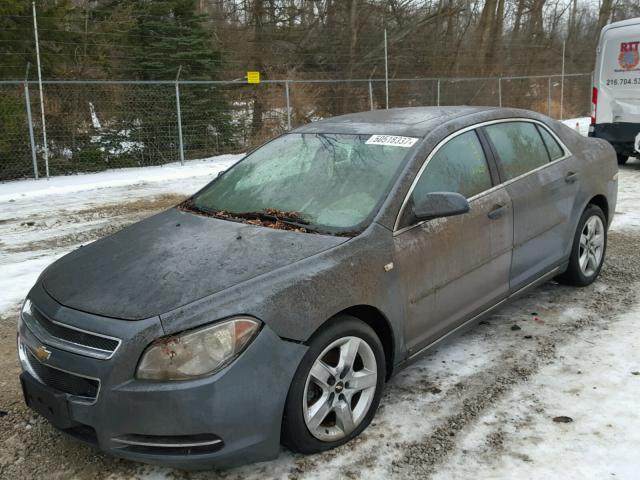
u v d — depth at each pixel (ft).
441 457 9.77
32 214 30.66
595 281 17.70
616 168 18.07
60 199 34.91
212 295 9.05
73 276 10.37
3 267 21.35
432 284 11.55
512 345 13.78
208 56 55.57
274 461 9.75
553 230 15.10
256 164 13.88
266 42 67.51
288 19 69.00
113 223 28.19
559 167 15.53
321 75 69.67
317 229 10.98
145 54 52.65
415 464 9.61
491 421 10.73
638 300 16.11
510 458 9.68
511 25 92.48
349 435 10.16
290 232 10.91
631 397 11.35
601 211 17.21
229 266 9.80
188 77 53.47
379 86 65.67
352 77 70.28
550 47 91.09
